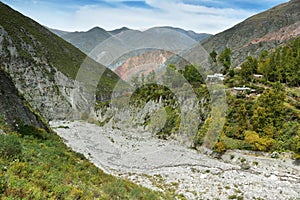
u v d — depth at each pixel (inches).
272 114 1195.3
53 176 324.2
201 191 642.2
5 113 557.3
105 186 370.6
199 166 776.9
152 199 420.8
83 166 435.8
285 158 1042.7
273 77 1850.4
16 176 275.0
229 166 906.7
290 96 1508.4
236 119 1231.5
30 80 2170.3
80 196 299.0
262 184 760.3
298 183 804.0
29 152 386.3
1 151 332.2
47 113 1608.0
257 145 1095.0
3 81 661.3
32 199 243.6
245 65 1835.6
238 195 661.9
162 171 678.5
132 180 513.0
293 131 1127.0
